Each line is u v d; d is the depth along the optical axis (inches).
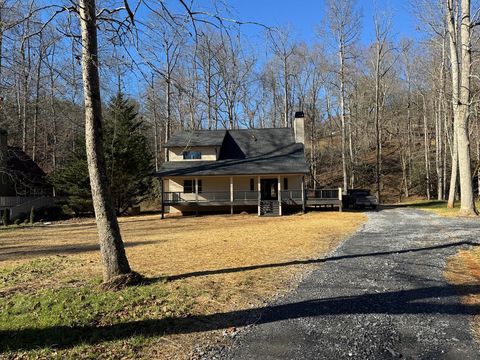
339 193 1028.5
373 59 1582.2
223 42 268.1
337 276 297.0
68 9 237.9
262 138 1263.5
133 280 277.1
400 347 171.6
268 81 1726.1
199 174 1056.2
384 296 244.5
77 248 506.6
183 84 275.4
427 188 1503.4
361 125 1940.2
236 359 163.9
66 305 233.1
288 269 324.2
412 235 498.3
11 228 894.4
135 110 1202.6
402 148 1818.4
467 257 350.3
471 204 744.3
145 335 190.9
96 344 181.3
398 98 2076.8
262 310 224.2
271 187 1168.8
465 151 749.3
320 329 194.1
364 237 500.1
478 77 726.5
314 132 1975.9
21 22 227.8
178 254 413.4
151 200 1589.6
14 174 1133.7
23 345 181.0
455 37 786.2
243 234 585.9
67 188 1145.4
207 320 210.2
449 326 194.2
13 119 718.5
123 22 239.0
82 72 264.4
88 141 270.7
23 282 307.0
